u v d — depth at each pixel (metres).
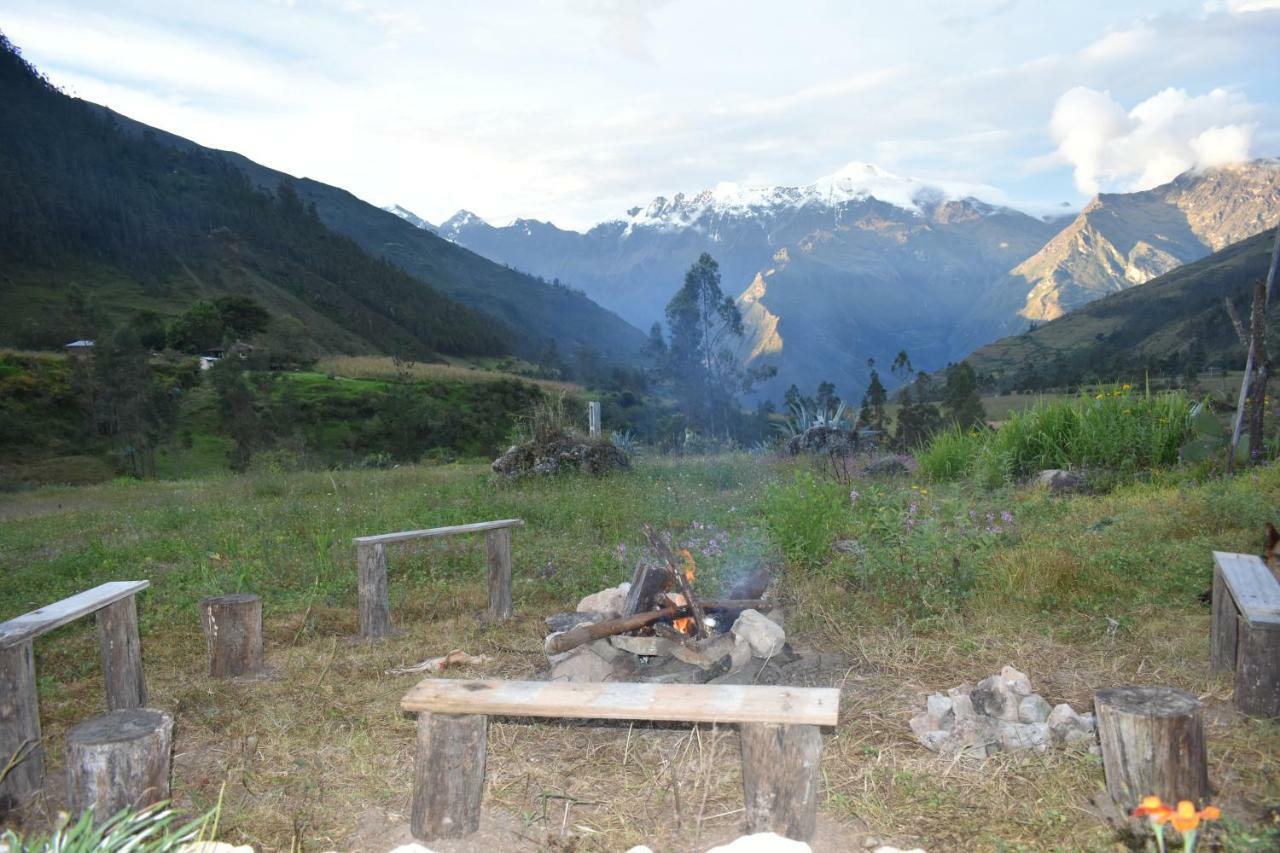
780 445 18.17
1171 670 4.52
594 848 3.21
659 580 5.27
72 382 59.12
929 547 6.36
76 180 186.00
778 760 3.13
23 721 3.74
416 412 61.38
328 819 3.49
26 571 9.11
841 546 7.17
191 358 84.94
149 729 3.24
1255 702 3.87
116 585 4.82
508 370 165.25
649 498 12.19
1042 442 12.22
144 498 18.16
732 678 4.78
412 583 7.79
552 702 3.26
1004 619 5.43
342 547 9.15
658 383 66.69
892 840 3.13
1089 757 3.50
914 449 15.15
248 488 16.86
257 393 65.06
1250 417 10.40
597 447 15.78
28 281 141.75
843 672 4.82
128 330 54.28
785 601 6.14
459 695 3.37
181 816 3.46
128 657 4.73
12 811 3.60
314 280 198.62
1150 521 7.60
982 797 3.37
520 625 6.34
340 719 4.50
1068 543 7.00
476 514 11.14
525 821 3.40
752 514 9.96
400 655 5.64
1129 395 12.64
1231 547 6.57
